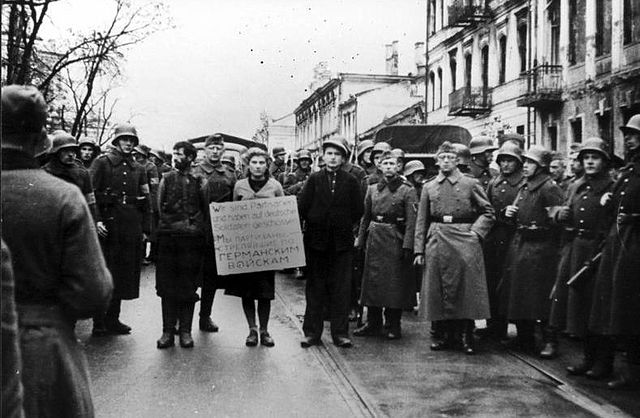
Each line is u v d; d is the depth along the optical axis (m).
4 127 3.23
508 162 8.81
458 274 8.09
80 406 3.21
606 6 21.45
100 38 22.50
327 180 8.41
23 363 3.08
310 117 68.62
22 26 17.38
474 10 30.86
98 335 8.60
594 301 6.65
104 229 8.24
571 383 6.71
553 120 24.78
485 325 10.24
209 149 11.46
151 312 10.21
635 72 19.78
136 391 6.23
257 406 5.86
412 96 52.81
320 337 8.46
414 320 10.42
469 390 6.45
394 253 8.84
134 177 8.78
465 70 33.69
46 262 3.18
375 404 5.96
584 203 7.29
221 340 8.52
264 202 8.40
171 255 8.02
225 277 8.49
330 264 8.42
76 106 27.92
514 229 8.73
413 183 10.63
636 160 6.62
